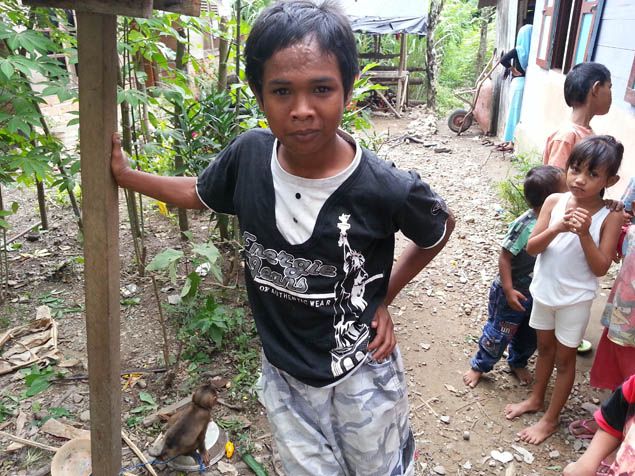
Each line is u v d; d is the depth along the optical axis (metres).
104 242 1.61
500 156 8.08
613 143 2.12
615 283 2.27
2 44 2.84
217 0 3.74
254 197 1.43
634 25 3.95
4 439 2.40
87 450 2.24
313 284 1.40
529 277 2.70
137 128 4.29
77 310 3.46
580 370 3.01
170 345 3.10
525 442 2.53
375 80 12.41
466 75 15.80
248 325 3.23
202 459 2.26
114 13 1.38
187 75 3.55
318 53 1.17
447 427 2.64
